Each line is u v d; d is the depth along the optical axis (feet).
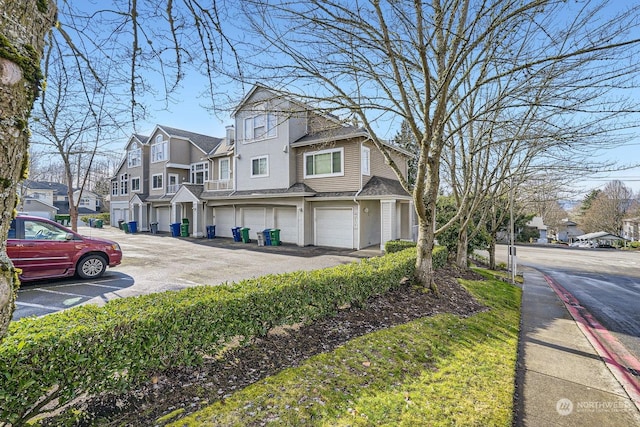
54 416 8.10
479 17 15.64
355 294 16.99
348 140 47.34
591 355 14.64
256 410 8.85
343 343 13.41
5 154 4.17
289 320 13.71
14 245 21.90
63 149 30.09
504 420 9.21
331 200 48.78
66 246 24.32
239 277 28.27
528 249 85.05
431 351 13.33
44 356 7.53
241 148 57.36
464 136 32.07
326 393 9.84
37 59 4.64
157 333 9.58
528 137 19.89
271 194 50.78
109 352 8.61
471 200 34.42
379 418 8.87
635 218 150.00
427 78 17.88
